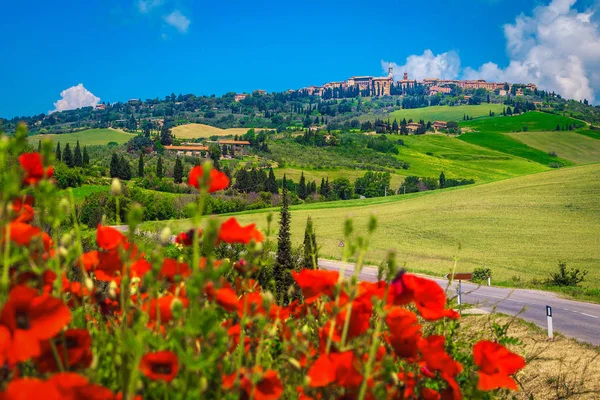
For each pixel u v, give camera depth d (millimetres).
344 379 1259
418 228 56344
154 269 1224
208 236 1116
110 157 139500
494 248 45250
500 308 16812
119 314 1525
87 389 921
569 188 66688
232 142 171625
